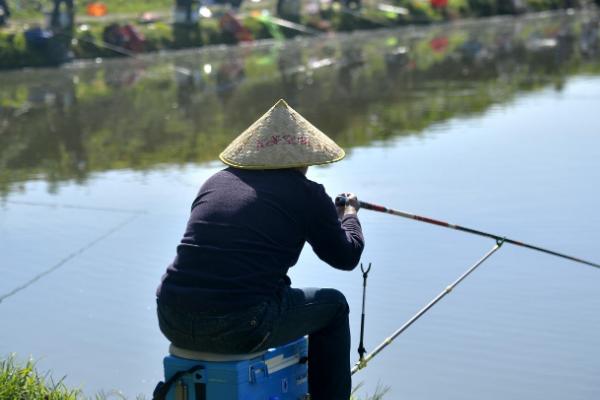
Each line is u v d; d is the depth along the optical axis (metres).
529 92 19.02
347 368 5.09
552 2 45.09
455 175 12.09
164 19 33.56
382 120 16.50
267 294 4.67
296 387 5.06
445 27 38.03
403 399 6.43
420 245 9.37
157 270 9.11
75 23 31.25
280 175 4.86
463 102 18.12
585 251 9.08
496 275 8.55
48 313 8.05
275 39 34.56
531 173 12.05
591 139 14.05
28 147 15.33
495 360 6.97
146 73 25.55
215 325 4.59
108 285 8.70
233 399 4.68
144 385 6.73
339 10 37.41
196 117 17.67
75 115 18.42
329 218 4.84
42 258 9.47
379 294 8.17
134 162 13.88
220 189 4.84
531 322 7.56
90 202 11.57
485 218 10.16
